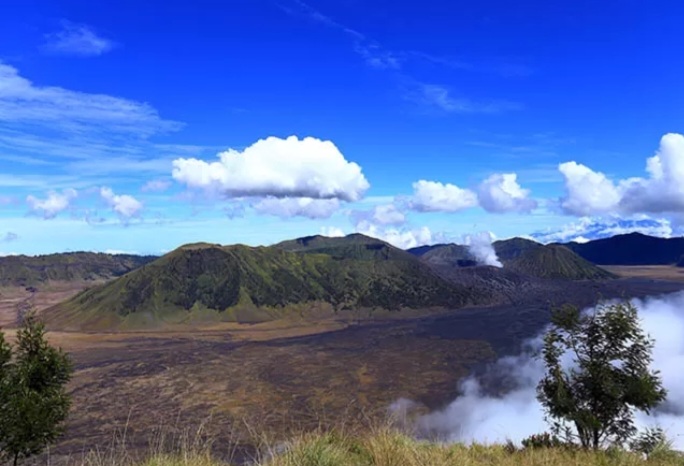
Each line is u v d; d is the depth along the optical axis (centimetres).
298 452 740
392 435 809
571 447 1374
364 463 736
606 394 1628
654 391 1645
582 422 1570
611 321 1689
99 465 720
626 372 1684
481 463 942
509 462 998
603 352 1695
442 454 833
